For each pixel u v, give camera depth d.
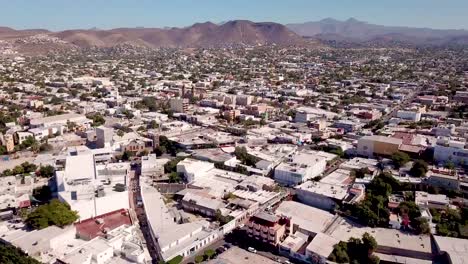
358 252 175.62
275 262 172.25
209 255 178.00
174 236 185.50
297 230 199.50
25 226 195.75
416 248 177.00
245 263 170.50
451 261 162.25
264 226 189.12
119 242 182.88
